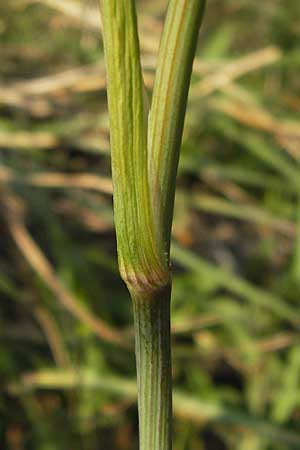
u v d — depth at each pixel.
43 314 0.36
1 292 0.39
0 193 0.38
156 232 0.13
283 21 0.49
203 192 0.44
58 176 0.38
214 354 0.36
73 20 0.47
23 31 0.48
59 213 0.43
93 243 0.43
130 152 0.13
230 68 0.42
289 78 0.47
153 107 0.12
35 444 0.34
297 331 0.36
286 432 0.31
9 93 0.41
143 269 0.13
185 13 0.12
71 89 0.41
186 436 0.34
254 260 0.42
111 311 0.39
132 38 0.12
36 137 0.40
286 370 0.35
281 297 0.38
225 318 0.36
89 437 0.35
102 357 0.35
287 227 0.39
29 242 0.36
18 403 0.35
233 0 0.51
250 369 0.36
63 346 0.35
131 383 0.34
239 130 0.43
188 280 0.38
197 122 0.43
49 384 0.34
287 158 0.43
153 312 0.13
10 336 0.36
